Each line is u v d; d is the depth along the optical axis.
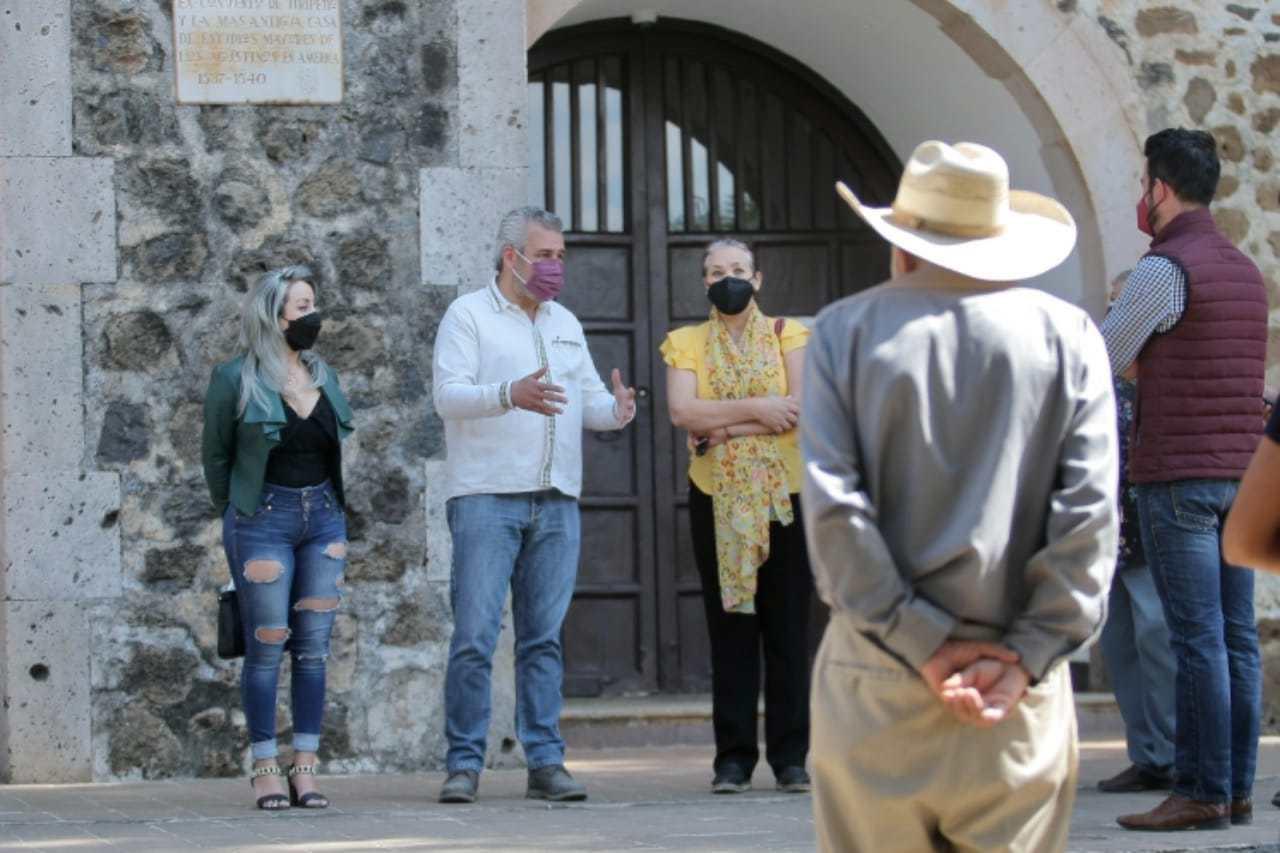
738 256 6.64
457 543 6.26
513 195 7.44
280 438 6.03
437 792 6.57
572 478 6.36
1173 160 5.66
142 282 7.20
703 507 6.60
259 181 7.31
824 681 3.22
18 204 7.12
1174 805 5.48
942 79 8.95
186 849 5.19
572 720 8.12
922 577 3.10
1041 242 3.25
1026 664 3.05
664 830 5.55
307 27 7.36
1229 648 5.70
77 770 7.04
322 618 6.20
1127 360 5.55
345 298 7.33
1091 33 8.56
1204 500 5.45
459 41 7.45
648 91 9.45
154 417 7.17
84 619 7.08
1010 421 3.08
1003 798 3.13
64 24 7.19
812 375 3.17
